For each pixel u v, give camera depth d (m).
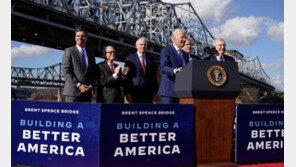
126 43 43.69
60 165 2.51
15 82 58.19
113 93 3.97
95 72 3.71
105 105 2.42
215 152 2.65
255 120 2.88
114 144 2.43
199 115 2.61
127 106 2.47
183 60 3.67
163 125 2.56
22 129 2.62
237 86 2.61
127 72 3.74
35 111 2.59
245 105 2.84
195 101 2.60
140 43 4.09
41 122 2.57
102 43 40.88
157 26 56.47
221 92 2.58
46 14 29.59
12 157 2.62
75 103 2.48
